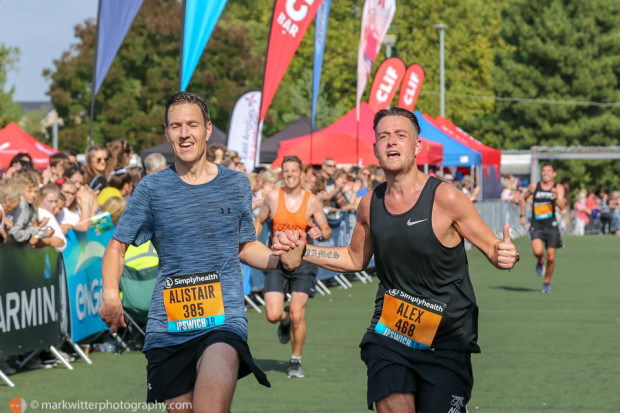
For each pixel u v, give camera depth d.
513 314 13.09
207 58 53.91
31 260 8.39
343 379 8.45
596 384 8.18
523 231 35.78
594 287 16.75
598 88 59.97
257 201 13.64
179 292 4.53
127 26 11.04
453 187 4.63
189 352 4.53
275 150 26.44
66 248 9.14
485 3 71.62
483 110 65.31
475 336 4.77
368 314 12.98
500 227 31.19
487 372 8.77
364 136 22.61
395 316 4.71
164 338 4.54
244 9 70.06
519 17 61.28
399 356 4.68
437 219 4.60
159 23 51.09
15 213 8.21
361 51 19.78
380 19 19.80
